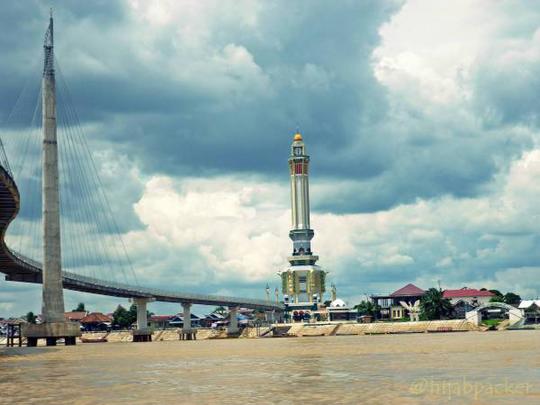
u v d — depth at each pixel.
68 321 175.75
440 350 98.25
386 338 181.50
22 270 193.38
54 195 172.25
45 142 171.88
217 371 70.50
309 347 128.75
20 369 82.25
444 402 41.88
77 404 45.78
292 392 49.06
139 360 96.00
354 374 61.50
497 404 40.59
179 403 45.00
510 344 111.38
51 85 172.25
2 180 106.69
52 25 175.25
